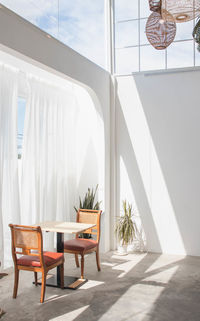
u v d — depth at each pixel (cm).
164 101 631
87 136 684
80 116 689
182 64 619
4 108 491
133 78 652
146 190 641
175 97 623
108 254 619
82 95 685
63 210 642
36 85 571
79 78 535
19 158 590
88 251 489
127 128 655
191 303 395
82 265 475
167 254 620
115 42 664
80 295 420
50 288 445
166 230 627
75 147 686
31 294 423
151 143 639
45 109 593
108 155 649
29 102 550
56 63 468
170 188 625
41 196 585
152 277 488
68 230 443
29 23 408
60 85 648
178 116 622
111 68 663
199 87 609
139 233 643
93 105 621
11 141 505
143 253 627
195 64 612
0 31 362
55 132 623
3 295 420
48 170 605
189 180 614
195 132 611
